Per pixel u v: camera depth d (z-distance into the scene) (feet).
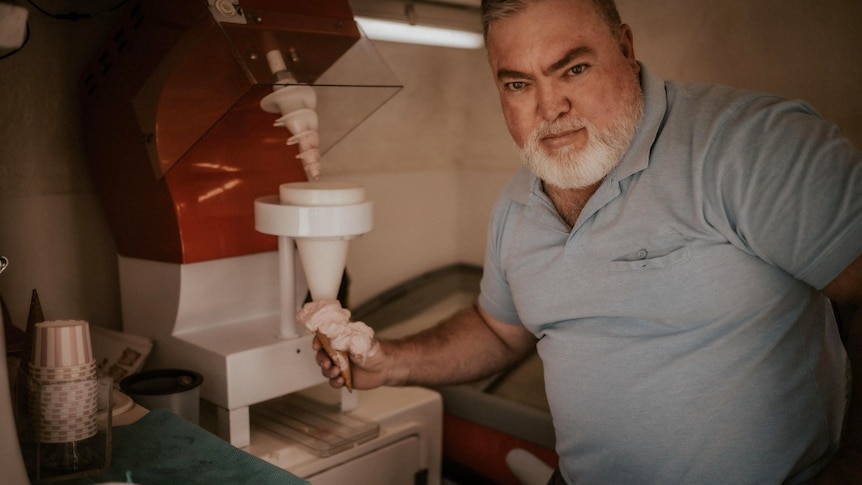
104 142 4.85
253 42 4.06
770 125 3.51
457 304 7.57
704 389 3.71
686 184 3.68
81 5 5.08
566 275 4.10
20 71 4.85
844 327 4.79
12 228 4.93
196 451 3.48
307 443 4.63
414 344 4.95
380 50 6.70
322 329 4.17
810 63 5.43
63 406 3.16
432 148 7.55
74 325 3.35
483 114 7.49
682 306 3.73
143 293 4.92
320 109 4.76
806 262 3.32
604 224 3.92
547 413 5.83
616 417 4.00
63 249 5.21
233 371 4.34
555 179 3.89
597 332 4.06
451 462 6.56
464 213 7.86
